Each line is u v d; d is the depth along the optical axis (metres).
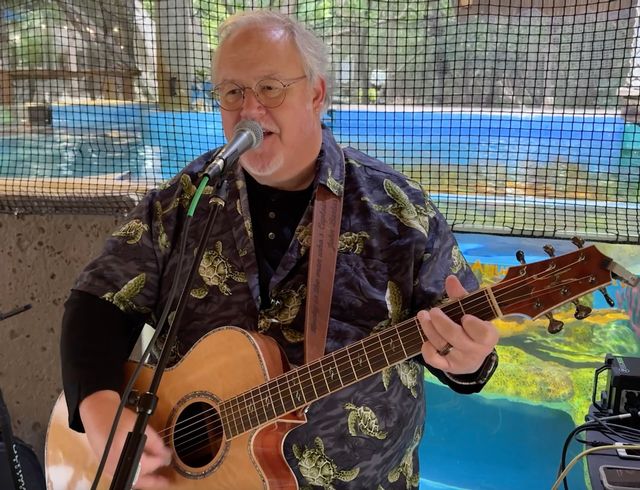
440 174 2.03
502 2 1.91
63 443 1.54
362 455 1.37
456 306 1.18
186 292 1.08
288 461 1.37
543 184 1.94
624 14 1.81
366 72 2.06
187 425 1.40
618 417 1.47
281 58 1.30
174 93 2.23
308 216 1.39
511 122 1.96
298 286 1.39
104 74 2.29
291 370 1.30
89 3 2.26
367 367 1.25
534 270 1.14
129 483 1.02
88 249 2.14
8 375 2.29
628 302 2.14
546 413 2.20
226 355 1.37
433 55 2.00
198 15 2.17
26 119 2.38
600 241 1.75
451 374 1.28
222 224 1.44
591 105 1.89
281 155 1.33
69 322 1.47
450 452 2.29
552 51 1.90
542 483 2.17
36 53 2.34
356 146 2.10
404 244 1.36
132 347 1.55
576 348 2.20
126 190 2.08
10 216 2.16
